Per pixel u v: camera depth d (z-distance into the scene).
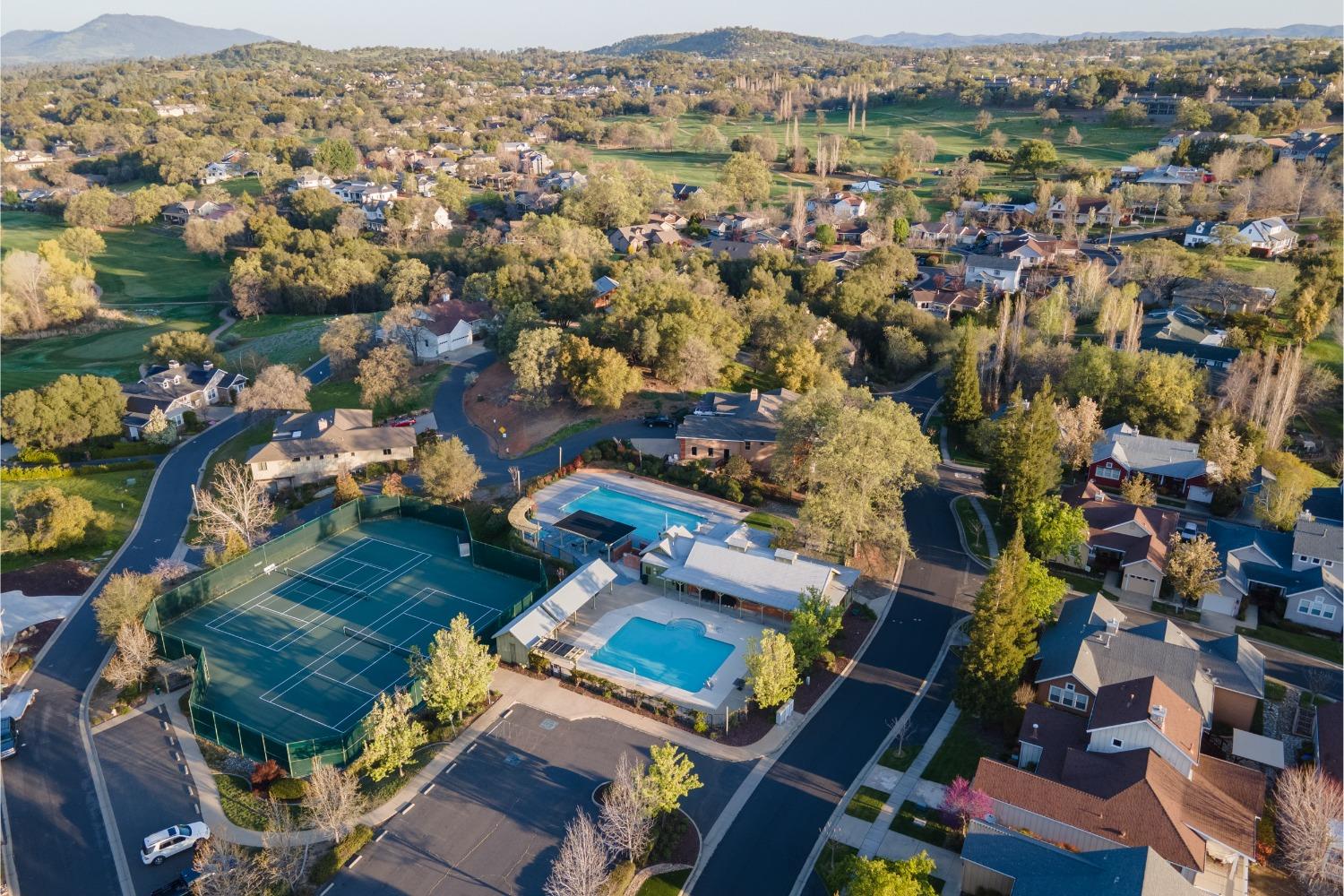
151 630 70.56
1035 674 65.94
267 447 102.75
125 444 114.44
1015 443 90.69
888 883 42.66
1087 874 44.84
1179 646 63.00
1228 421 106.00
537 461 106.44
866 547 86.12
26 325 166.38
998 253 186.38
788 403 99.81
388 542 89.56
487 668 63.09
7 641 73.31
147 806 55.88
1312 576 76.75
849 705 64.94
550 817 54.56
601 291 158.50
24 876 50.88
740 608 76.94
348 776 55.47
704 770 58.47
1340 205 193.25
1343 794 52.72
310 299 173.75
